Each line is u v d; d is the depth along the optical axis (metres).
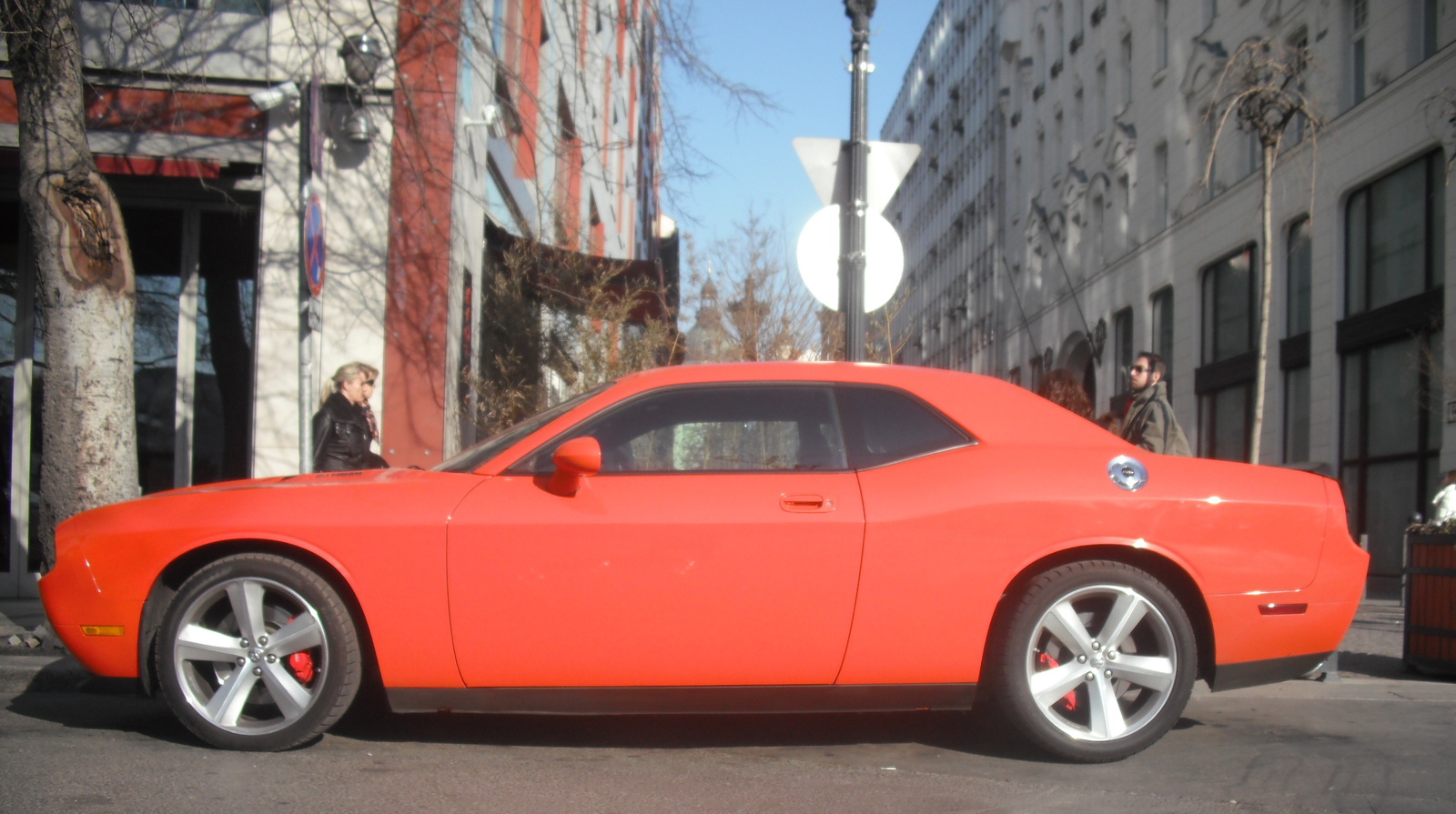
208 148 9.10
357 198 9.32
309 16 8.70
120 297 6.65
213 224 9.95
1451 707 5.73
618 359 9.83
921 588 4.20
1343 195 18.75
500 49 11.62
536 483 4.33
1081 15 34.81
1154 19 27.98
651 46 9.51
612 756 4.38
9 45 6.43
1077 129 34.97
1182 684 4.29
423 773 4.05
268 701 4.45
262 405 9.10
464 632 4.18
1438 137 15.74
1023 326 40.69
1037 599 4.25
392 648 4.19
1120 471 4.39
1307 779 4.09
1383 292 17.77
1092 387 35.06
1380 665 7.37
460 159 9.85
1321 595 4.42
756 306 9.48
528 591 4.16
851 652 4.20
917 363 61.53
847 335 6.77
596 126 19.56
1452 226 15.71
